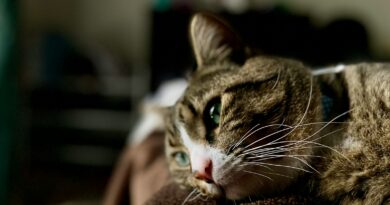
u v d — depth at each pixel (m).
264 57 0.94
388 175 0.74
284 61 0.92
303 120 0.80
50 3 3.49
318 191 0.79
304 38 2.79
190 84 0.98
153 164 1.38
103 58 3.15
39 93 3.07
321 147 0.81
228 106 0.82
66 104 3.08
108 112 3.06
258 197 0.82
